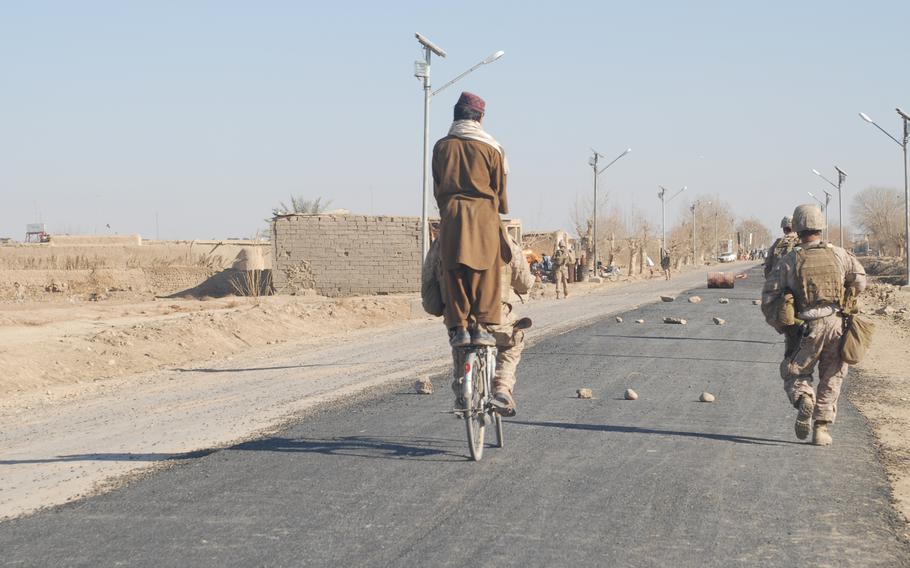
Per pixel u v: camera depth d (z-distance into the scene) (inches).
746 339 754.8
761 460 305.0
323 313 1058.7
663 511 238.7
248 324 914.1
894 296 1673.2
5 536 224.1
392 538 214.7
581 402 435.8
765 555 203.3
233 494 259.0
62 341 729.6
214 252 2363.4
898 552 206.7
